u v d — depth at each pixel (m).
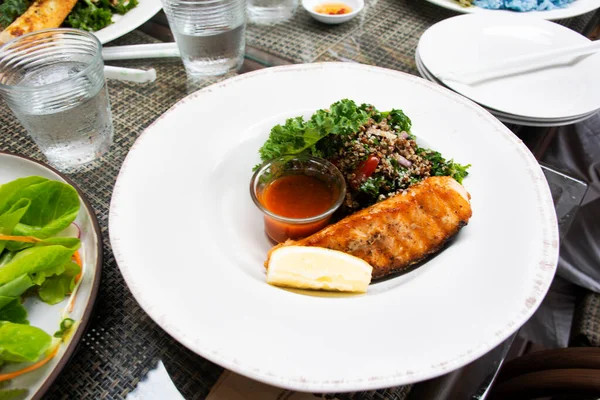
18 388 0.23
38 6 0.48
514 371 0.42
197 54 0.44
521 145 0.34
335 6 0.55
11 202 0.28
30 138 0.39
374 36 0.52
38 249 0.26
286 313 0.25
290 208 0.36
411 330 0.24
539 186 0.31
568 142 0.59
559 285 0.58
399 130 0.36
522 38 0.48
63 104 0.34
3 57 0.36
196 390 0.25
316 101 0.39
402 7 0.56
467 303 0.26
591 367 0.38
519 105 0.40
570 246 0.58
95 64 0.35
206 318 0.24
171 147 0.35
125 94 0.44
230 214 0.34
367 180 0.34
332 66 0.41
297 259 0.28
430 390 0.26
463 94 0.41
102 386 0.25
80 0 0.51
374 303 0.26
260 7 0.53
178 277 0.26
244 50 0.47
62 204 0.29
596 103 0.40
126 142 0.39
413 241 0.30
